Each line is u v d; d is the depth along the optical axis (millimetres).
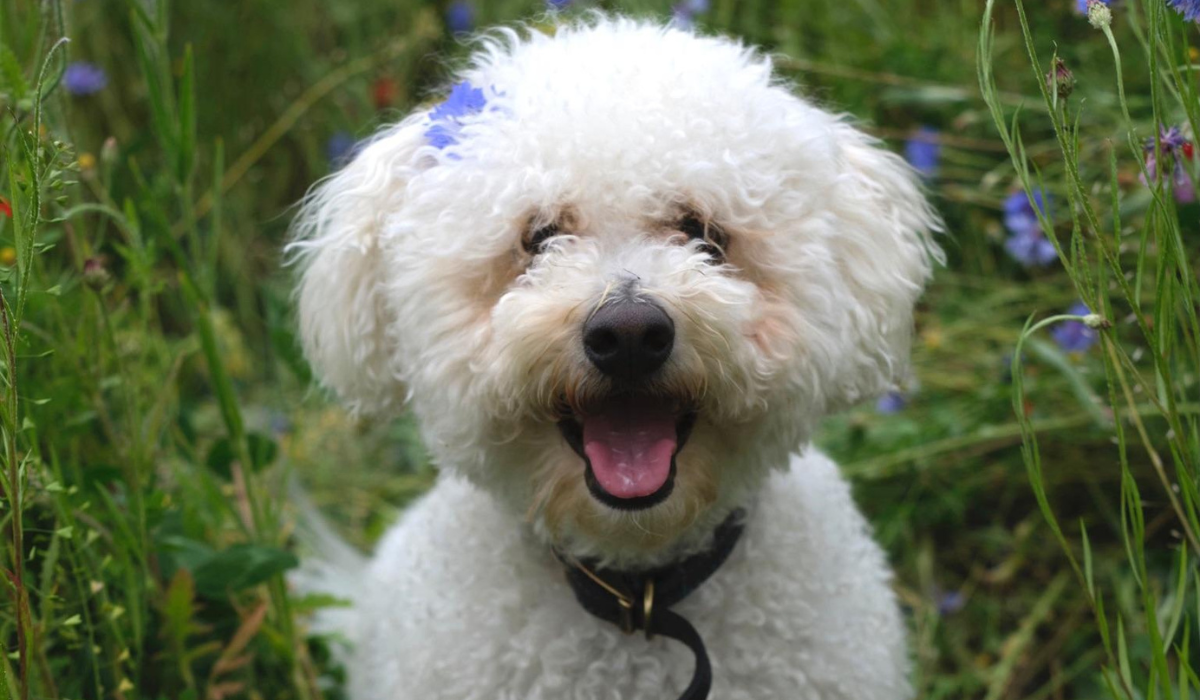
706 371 653
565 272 661
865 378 726
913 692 793
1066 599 900
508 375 660
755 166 675
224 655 775
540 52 712
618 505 667
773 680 709
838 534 746
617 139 664
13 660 711
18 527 607
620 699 706
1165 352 635
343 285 736
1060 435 915
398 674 752
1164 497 893
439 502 773
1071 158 610
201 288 792
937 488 937
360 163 750
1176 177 693
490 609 721
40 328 794
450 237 682
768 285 683
